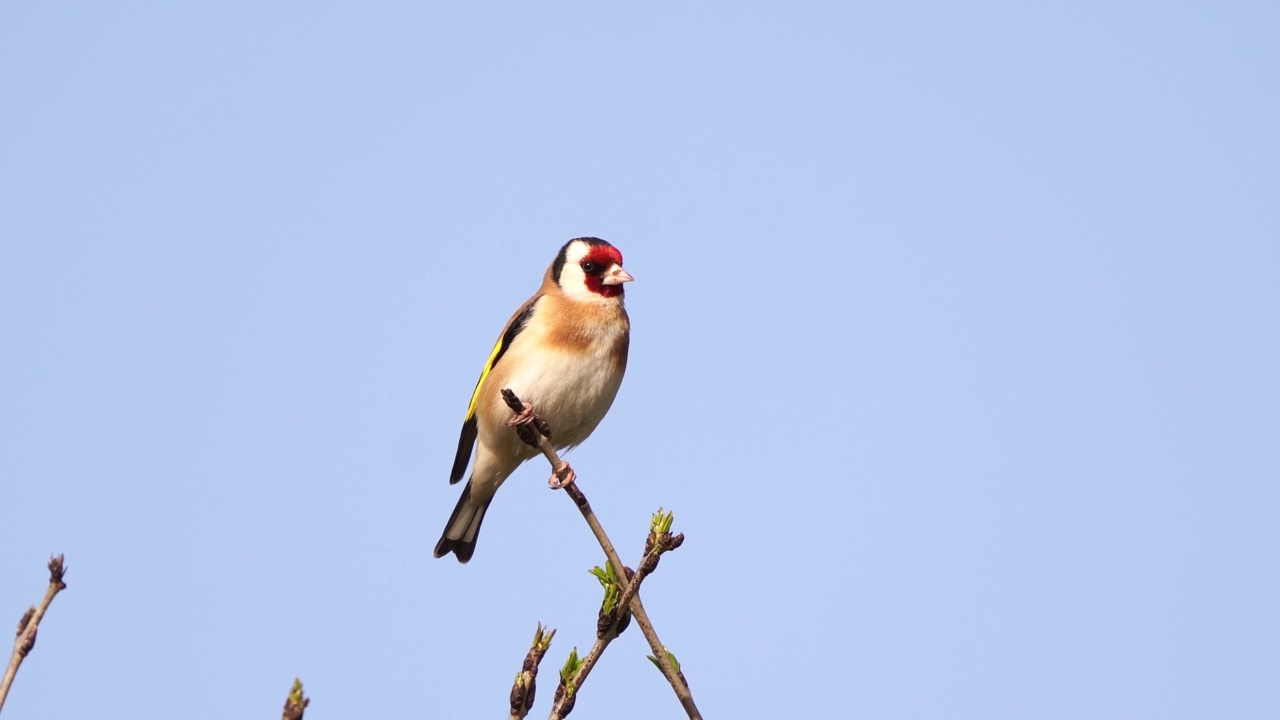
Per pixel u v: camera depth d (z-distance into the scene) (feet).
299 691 18.48
